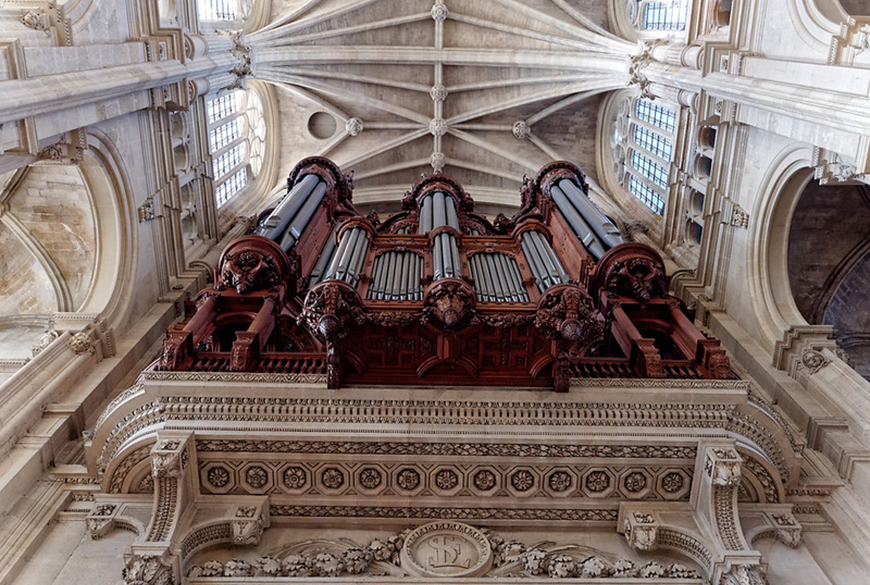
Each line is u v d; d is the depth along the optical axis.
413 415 9.65
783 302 13.38
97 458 10.16
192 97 15.98
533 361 9.95
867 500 9.79
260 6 22.88
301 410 9.62
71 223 14.02
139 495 9.84
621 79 21.22
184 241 17.73
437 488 9.72
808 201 13.88
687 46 15.79
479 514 9.75
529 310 9.70
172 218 15.90
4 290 15.20
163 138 15.31
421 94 25.48
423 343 9.86
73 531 9.45
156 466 8.77
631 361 10.98
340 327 9.30
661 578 8.84
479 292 11.02
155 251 15.11
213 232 18.84
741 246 14.25
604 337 12.40
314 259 15.23
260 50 21.80
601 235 13.54
